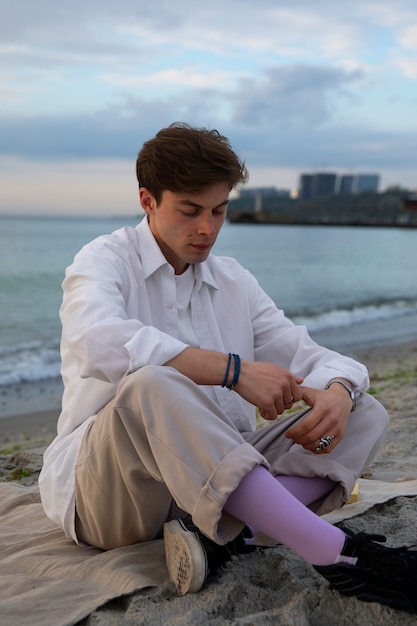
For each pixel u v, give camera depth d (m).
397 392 6.46
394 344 12.94
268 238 82.69
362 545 1.87
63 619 1.88
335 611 1.90
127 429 1.95
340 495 2.17
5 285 23.64
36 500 3.18
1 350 11.72
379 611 1.87
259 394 2.01
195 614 1.84
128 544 2.31
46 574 2.22
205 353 2.04
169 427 1.88
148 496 2.08
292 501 1.92
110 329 2.03
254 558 2.20
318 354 2.42
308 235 97.12
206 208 2.13
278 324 2.54
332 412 2.10
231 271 2.53
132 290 2.30
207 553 2.02
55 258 37.53
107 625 1.82
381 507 2.82
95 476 2.09
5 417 7.28
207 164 2.05
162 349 2.00
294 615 1.85
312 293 25.05
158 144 2.12
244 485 1.89
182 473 1.87
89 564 2.18
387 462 3.90
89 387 2.24
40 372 9.91
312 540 1.88
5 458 4.58
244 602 1.95
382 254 53.88
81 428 2.20
